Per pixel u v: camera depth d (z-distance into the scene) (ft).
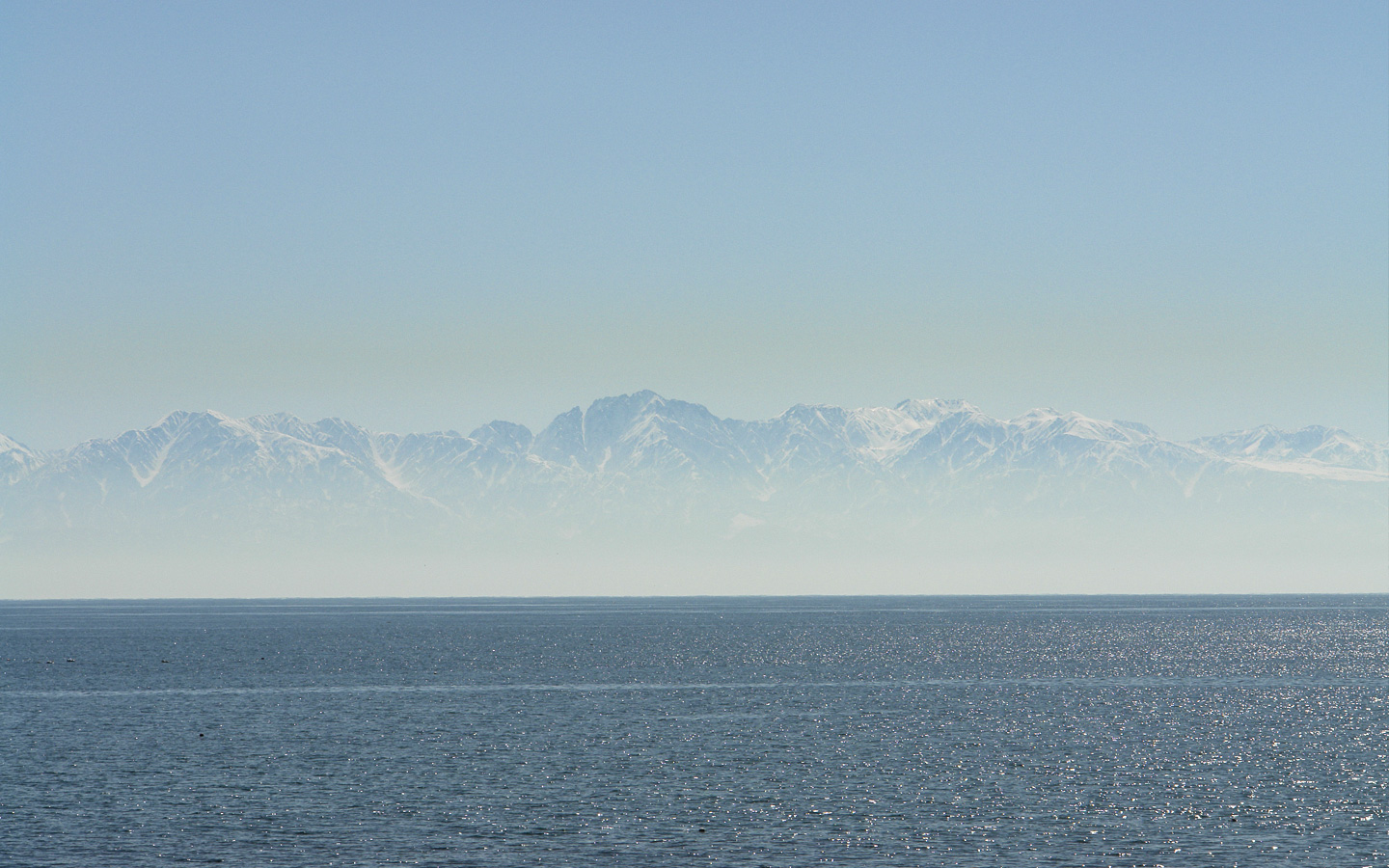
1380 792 417.69
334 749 502.38
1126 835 360.48
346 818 381.19
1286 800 404.36
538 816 383.86
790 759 481.05
